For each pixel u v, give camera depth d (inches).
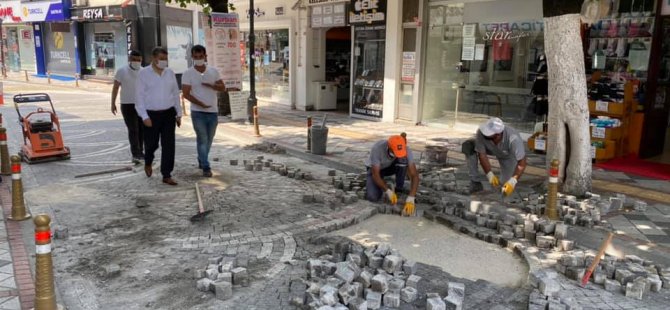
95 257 200.7
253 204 267.6
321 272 179.6
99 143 434.6
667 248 206.7
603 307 165.0
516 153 257.4
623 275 177.9
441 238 227.9
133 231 228.8
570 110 264.8
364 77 574.6
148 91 293.1
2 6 1236.5
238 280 176.9
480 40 466.0
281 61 697.0
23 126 374.0
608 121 355.6
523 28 428.8
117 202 270.5
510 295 174.1
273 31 705.6
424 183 302.4
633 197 276.1
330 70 691.4
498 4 445.1
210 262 190.2
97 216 248.1
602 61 380.2
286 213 253.3
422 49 511.2
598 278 180.7
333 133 481.4
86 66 1127.0
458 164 357.1
